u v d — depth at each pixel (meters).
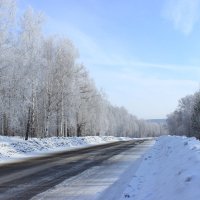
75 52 45.88
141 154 24.11
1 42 28.33
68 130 59.19
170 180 7.19
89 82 55.62
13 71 29.55
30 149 27.98
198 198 4.83
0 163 18.66
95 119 65.25
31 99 35.56
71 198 9.06
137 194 8.47
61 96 43.38
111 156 22.59
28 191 10.05
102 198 8.95
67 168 15.89
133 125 181.25
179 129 124.44
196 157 7.72
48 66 40.56
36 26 33.94
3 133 45.53
